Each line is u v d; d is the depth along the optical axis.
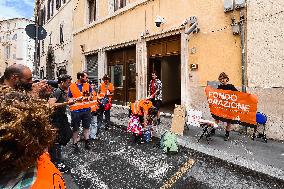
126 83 12.25
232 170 4.46
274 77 6.29
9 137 0.71
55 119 3.97
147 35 10.34
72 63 17.67
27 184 0.74
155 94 7.97
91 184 4.02
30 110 0.79
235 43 7.17
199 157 5.14
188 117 6.60
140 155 5.34
